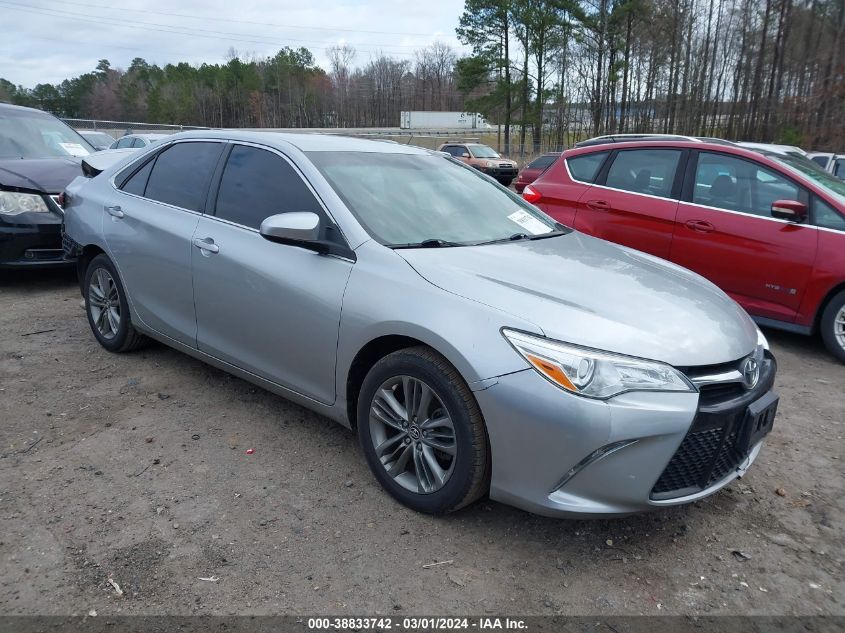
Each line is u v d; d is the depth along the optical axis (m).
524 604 2.34
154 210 4.07
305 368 3.22
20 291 6.50
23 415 3.67
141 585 2.36
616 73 41.62
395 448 2.95
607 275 3.06
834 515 2.99
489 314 2.56
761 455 3.56
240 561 2.51
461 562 2.55
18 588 2.31
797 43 33.00
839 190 5.36
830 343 5.12
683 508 3.02
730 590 2.46
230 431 3.57
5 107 7.76
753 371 2.72
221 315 3.61
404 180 3.66
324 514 2.83
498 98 44.75
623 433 2.33
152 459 3.24
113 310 4.58
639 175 6.20
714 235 5.57
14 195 6.17
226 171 3.78
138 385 4.14
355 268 2.98
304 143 3.65
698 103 39.66
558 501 2.43
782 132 31.70
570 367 2.37
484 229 3.54
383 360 2.85
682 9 39.09
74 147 7.82
